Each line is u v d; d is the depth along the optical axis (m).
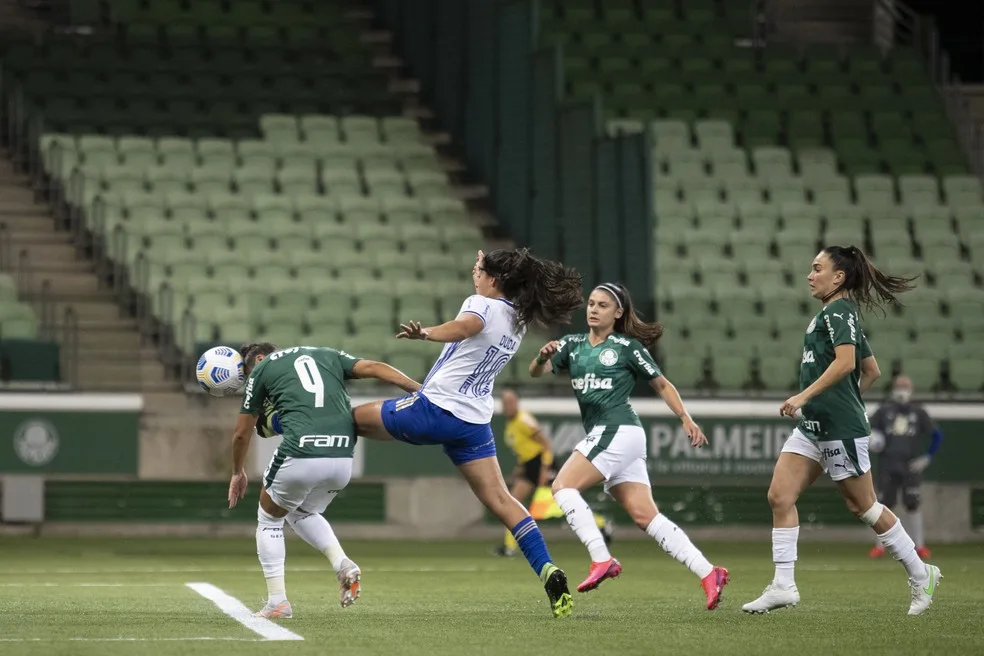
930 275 75.38
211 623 27.84
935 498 64.75
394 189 78.31
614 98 82.12
